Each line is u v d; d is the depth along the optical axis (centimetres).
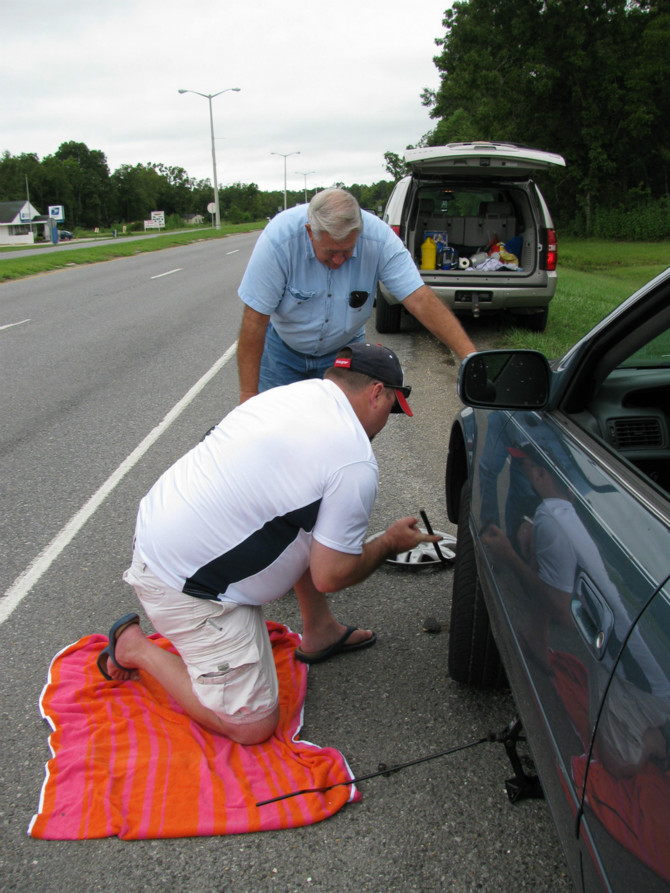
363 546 224
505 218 839
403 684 262
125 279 1781
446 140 4066
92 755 225
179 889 184
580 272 1911
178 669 240
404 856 192
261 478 206
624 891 106
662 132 3434
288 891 183
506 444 217
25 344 928
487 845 194
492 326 904
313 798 209
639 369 213
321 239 271
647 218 3175
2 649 287
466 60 3291
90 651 281
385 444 517
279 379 335
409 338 878
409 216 800
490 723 241
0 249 4184
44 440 542
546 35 3123
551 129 3384
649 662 108
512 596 179
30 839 199
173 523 212
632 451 194
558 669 143
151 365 788
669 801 95
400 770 222
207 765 221
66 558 359
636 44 3195
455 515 320
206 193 13925
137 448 517
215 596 216
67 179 12412
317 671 272
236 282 1619
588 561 139
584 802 124
